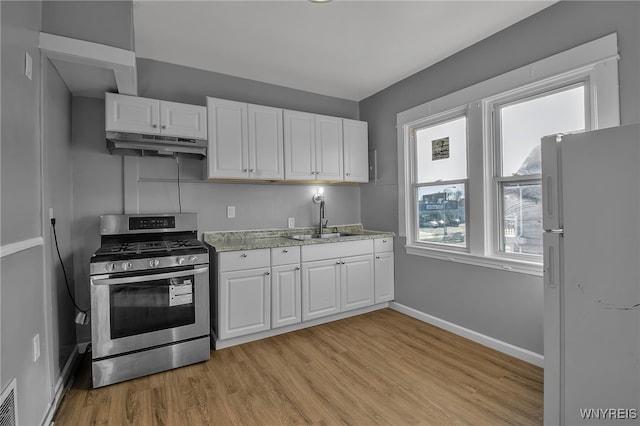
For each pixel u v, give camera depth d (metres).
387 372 2.19
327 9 2.15
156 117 2.51
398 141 3.42
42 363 1.67
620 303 1.28
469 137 2.70
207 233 3.06
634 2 1.78
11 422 1.30
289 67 3.04
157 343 2.21
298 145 3.20
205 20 2.25
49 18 1.74
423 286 3.18
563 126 2.17
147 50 2.68
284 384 2.06
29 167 1.57
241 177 2.88
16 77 1.42
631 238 1.25
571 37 2.05
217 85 3.12
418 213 3.33
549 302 1.49
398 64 3.02
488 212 2.60
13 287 1.36
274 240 3.15
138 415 1.76
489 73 2.54
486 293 2.60
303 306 2.96
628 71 1.81
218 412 1.78
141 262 2.15
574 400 1.42
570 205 1.42
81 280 2.56
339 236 3.71
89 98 2.61
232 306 2.61
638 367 1.24
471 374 2.15
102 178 2.65
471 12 2.22
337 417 1.73
